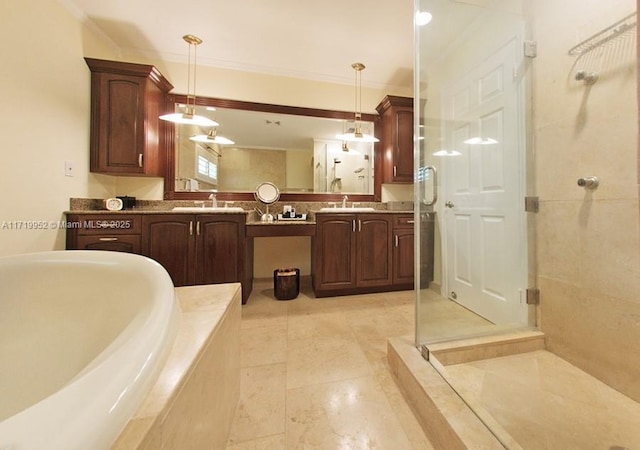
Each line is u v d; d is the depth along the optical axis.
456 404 0.95
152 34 2.19
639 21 0.80
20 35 1.54
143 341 0.53
